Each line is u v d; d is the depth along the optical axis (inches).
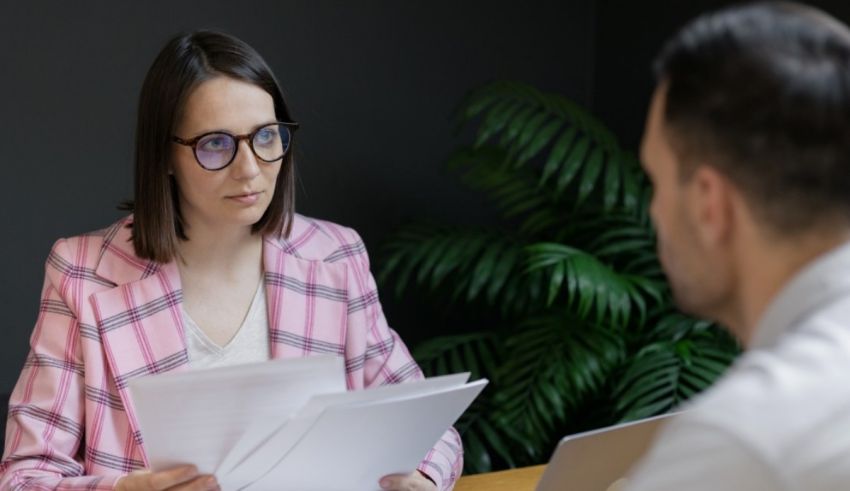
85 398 75.6
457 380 64.4
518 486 83.3
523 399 122.6
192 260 78.9
